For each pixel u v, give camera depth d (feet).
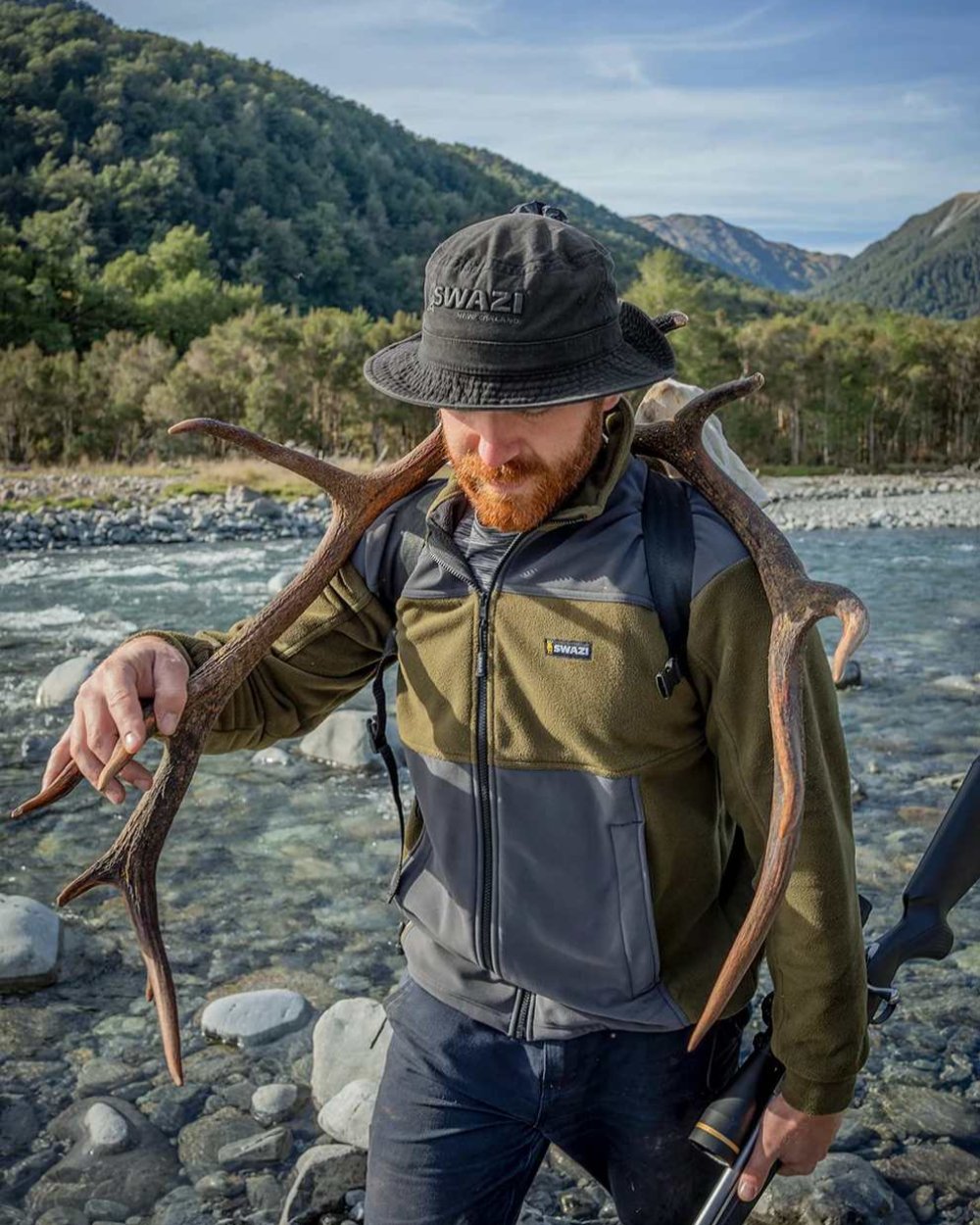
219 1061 10.07
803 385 230.68
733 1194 4.43
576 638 4.40
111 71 597.93
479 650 4.57
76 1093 9.57
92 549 61.67
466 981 4.84
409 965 5.16
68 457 154.51
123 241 490.08
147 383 168.04
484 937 4.70
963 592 44.21
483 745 4.57
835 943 4.19
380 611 5.13
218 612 37.93
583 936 4.60
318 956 12.22
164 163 531.50
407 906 5.09
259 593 42.42
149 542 65.87
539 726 4.49
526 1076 4.75
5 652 30.50
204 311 285.84
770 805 4.29
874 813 16.74
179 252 350.64
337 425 175.22
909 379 243.81
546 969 4.66
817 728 4.25
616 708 4.37
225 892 13.97
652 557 4.41
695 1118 4.79
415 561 4.88
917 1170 8.50
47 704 24.21
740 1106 4.52
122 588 44.01
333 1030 9.85
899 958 5.29
